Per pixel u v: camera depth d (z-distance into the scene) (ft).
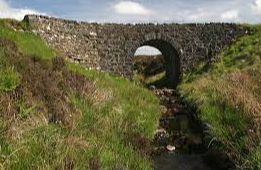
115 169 30.99
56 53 88.74
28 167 26.99
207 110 54.90
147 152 41.14
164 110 69.77
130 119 48.67
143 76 159.02
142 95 75.82
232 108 48.42
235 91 54.60
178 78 126.62
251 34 124.98
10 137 30.04
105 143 36.73
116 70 116.98
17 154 28.19
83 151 32.60
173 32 123.34
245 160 33.35
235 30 125.90
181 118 62.90
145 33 120.67
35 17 97.91
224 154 39.01
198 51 125.08
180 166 40.34
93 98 48.93
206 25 125.39
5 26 87.20
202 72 118.21
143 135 45.68
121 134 41.47
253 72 73.20
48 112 38.93
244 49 115.75
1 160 26.86
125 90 72.95
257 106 44.50
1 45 52.95
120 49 117.60
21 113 35.42
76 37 108.27
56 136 32.76
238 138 38.83
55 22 102.37
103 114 45.78
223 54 119.96
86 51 110.42
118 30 117.60
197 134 52.06
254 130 38.14
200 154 43.93
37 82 43.70
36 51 74.59
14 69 43.96
